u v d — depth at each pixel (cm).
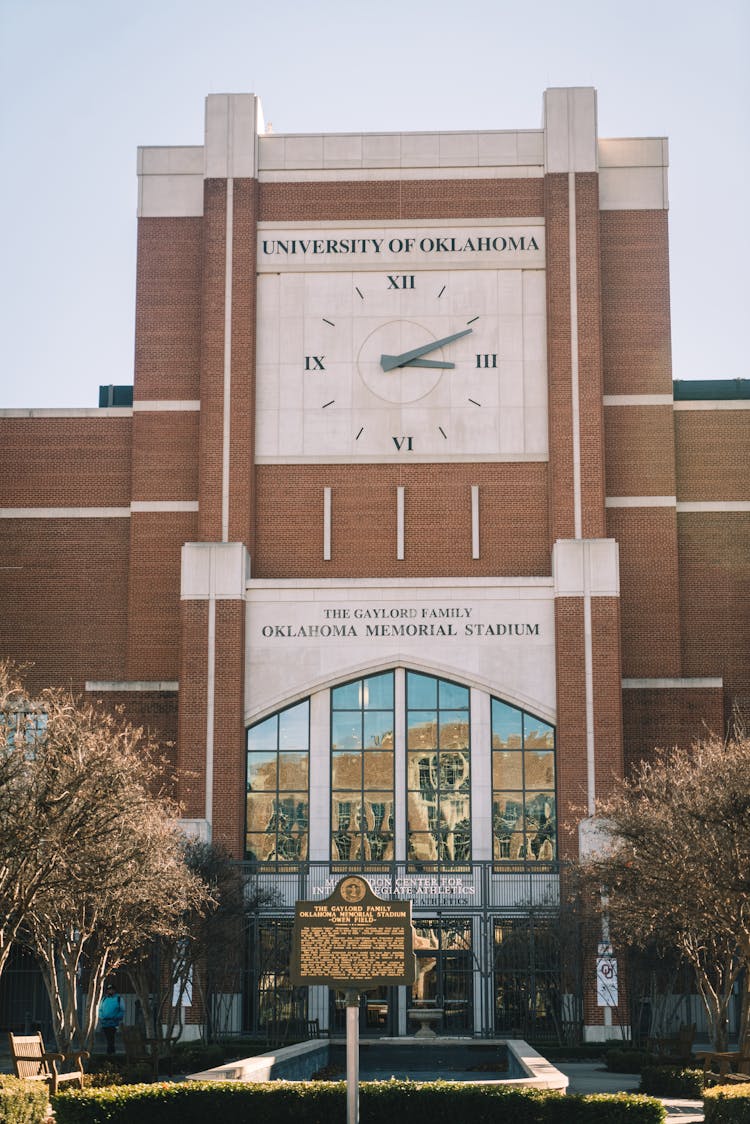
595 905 4278
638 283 5634
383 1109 2202
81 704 5300
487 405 5469
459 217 5575
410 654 5147
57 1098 2209
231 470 5372
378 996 4903
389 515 5431
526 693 5116
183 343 5647
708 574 5566
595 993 4734
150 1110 2198
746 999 3091
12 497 5706
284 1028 4809
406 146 5622
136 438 5603
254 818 5100
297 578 5303
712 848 3003
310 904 2095
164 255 5700
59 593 5631
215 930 4259
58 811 2781
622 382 5584
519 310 5516
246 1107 2200
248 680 5172
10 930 2783
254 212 5559
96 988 3459
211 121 5600
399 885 4928
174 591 5509
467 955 4900
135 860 3247
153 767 3975
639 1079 3512
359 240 5569
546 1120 2189
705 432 5653
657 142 5703
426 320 5519
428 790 5091
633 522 5506
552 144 5541
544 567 5369
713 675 5497
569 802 4991
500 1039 3981
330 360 5506
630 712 5247
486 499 5425
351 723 5150
